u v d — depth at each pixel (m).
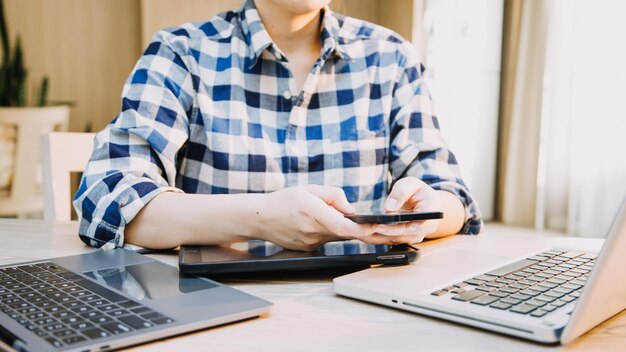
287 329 0.54
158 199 0.87
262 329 0.54
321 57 1.17
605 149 2.46
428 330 0.54
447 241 0.93
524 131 2.72
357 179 1.18
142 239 0.86
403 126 1.22
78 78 3.15
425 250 0.82
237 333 0.53
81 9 3.11
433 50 2.83
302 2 1.07
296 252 0.76
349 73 1.22
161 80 1.09
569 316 0.53
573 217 2.56
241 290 0.67
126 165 0.97
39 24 3.11
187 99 1.12
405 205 0.88
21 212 2.71
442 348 0.50
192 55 1.15
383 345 0.50
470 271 0.69
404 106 1.24
